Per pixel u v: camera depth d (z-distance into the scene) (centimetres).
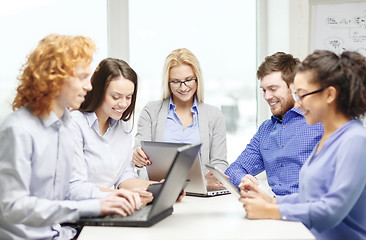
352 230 166
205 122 265
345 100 161
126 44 324
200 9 337
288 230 152
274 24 336
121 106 213
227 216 174
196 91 267
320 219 159
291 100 224
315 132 218
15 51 302
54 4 309
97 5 318
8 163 153
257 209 167
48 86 156
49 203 157
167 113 268
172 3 332
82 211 162
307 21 320
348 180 154
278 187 226
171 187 161
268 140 235
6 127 155
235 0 342
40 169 164
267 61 227
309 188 171
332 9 323
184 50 259
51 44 158
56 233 175
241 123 350
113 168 223
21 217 153
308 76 163
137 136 269
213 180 233
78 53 160
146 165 218
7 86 302
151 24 329
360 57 162
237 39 345
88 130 216
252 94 350
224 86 346
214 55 342
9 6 300
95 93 213
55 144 169
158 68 333
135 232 153
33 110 162
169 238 146
